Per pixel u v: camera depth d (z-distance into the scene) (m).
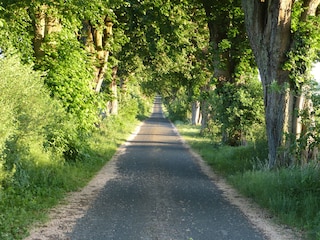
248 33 16.25
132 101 63.44
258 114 24.28
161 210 10.61
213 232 8.70
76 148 17.56
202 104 41.72
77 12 18.06
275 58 15.29
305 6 15.55
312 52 15.05
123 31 29.28
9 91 11.20
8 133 9.98
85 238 8.02
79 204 11.05
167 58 38.97
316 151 14.35
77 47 18.19
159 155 24.61
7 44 16.16
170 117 88.19
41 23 17.73
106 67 28.34
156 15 24.86
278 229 9.05
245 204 11.61
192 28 28.44
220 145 26.02
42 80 14.23
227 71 25.53
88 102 18.12
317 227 8.51
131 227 8.91
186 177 16.55
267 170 14.75
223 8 22.73
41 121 12.48
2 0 16.47
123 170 17.98
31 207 10.04
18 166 11.55
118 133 38.44
